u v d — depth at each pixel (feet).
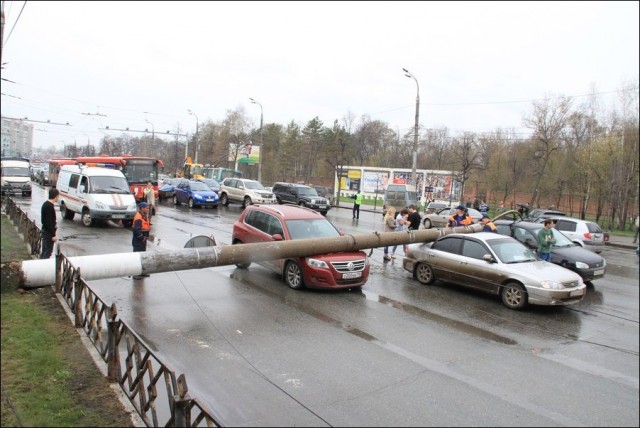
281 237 35.55
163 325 25.21
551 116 119.03
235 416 16.38
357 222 93.86
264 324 26.20
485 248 35.17
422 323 28.02
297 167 262.67
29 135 584.81
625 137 104.63
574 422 16.89
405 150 248.73
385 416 16.79
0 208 59.82
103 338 22.08
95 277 27.84
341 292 34.53
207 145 259.19
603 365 22.74
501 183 152.46
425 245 39.81
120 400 16.08
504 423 16.62
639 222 85.10
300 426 15.89
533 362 22.75
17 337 20.66
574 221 60.70
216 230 64.03
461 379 20.27
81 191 61.62
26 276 27.53
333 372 20.36
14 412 14.62
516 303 32.14
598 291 40.27
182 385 12.34
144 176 97.81
